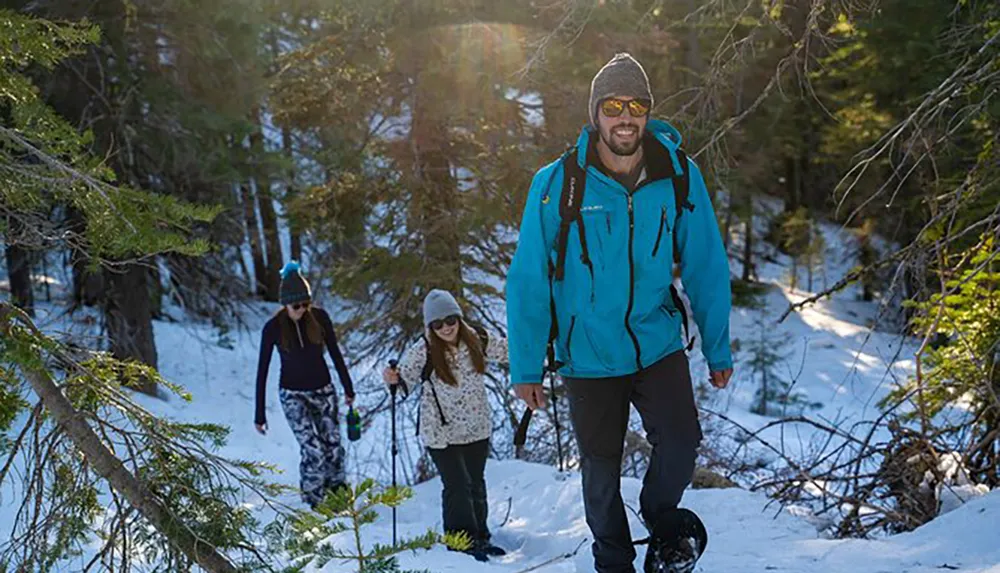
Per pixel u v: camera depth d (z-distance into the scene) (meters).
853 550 4.14
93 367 3.18
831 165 26.94
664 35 9.73
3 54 3.21
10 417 2.96
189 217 3.25
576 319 3.42
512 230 10.64
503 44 9.56
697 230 3.45
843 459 8.30
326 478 7.18
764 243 35.28
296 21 12.96
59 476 3.04
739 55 5.34
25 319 2.96
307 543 2.65
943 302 4.95
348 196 10.60
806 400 18.39
